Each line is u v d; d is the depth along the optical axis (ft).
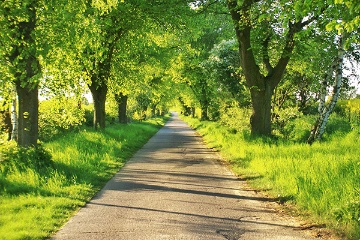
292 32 49.67
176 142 77.87
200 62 103.24
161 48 91.66
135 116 164.14
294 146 45.09
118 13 57.00
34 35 33.14
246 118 75.20
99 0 36.91
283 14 24.49
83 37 40.32
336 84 50.60
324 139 53.31
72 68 46.62
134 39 68.08
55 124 64.44
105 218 21.44
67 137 59.31
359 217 18.61
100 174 36.04
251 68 56.90
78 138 56.08
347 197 21.20
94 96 73.05
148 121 173.27
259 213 22.49
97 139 58.39
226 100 98.17
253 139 54.75
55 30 36.42
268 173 32.99
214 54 95.66
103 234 18.52
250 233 18.63
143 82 97.91
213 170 39.34
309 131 59.62
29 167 32.30
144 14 58.29
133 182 32.63
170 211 22.95
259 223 20.40
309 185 25.22
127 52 71.92
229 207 23.94
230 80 93.09
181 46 93.20
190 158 49.75
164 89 136.98
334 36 50.19
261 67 72.08
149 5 56.65
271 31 50.80
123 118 121.90
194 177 35.12
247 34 55.06
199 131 116.16
